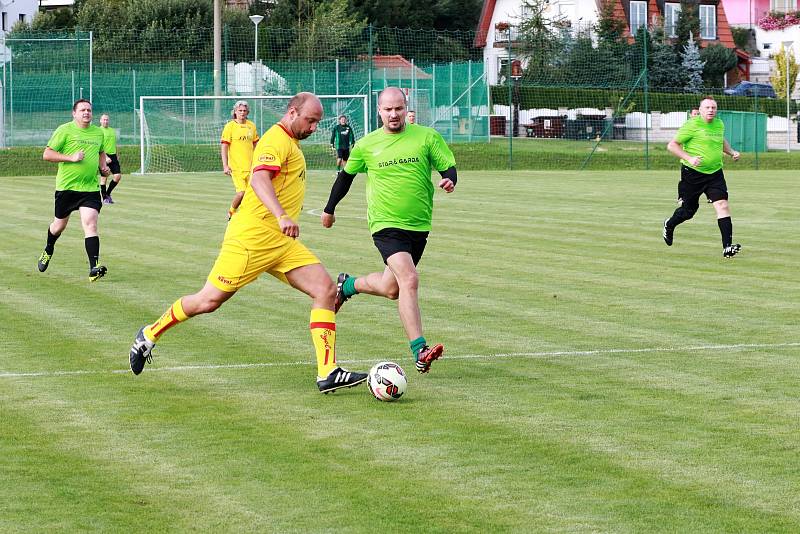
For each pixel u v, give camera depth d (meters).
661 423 8.23
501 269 16.88
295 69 56.25
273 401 8.98
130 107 52.50
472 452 7.51
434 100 56.03
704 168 18.50
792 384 9.48
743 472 7.06
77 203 15.96
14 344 11.32
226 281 9.34
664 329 12.05
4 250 19.36
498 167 50.38
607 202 29.92
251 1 81.81
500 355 10.77
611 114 59.88
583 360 10.51
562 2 76.88
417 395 9.18
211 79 53.34
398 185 10.05
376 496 6.62
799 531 6.05
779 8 97.00
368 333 11.89
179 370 10.12
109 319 12.77
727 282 15.52
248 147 23.09
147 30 64.56
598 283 15.44
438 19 86.69
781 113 67.94
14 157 47.47
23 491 6.73
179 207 28.03
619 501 6.52
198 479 6.95
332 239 20.95
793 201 30.64
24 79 51.38
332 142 43.47
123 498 6.61
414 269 9.95
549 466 7.19
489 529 6.08
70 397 9.10
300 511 6.37
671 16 82.56
